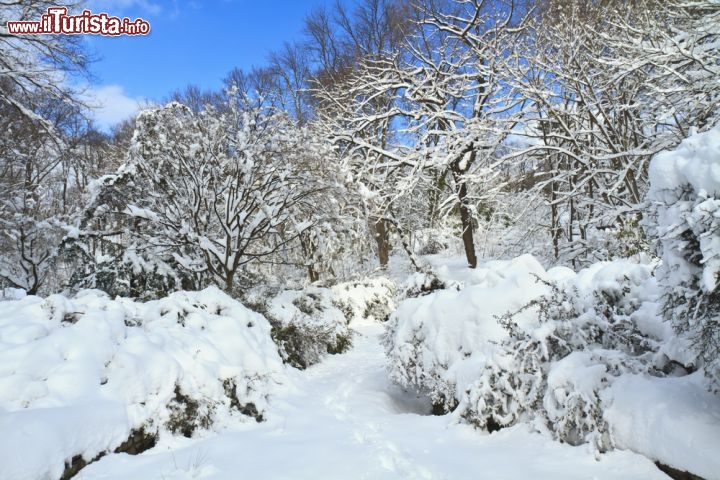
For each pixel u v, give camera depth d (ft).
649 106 28.09
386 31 64.08
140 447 12.35
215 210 28.60
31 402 11.29
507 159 36.63
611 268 14.64
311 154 28.94
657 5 28.55
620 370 11.32
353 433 13.69
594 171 31.60
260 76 68.23
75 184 61.05
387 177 46.96
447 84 47.96
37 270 38.78
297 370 23.35
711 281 7.51
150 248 30.53
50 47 33.06
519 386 12.80
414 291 21.68
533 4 41.42
